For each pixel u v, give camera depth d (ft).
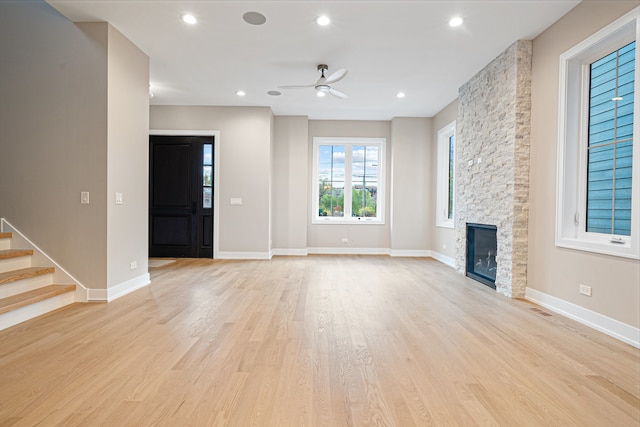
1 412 5.31
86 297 11.44
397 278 15.84
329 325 9.41
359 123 23.81
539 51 11.80
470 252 16.20
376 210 24.49
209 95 18.85
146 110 13.64
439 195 21.56
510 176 12.53
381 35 12.03
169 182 21.30
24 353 7.45
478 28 11.48
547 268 11.27
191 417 5.23
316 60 14.16
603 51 9.66
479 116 14.99
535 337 8.64
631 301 8.23
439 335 8.75
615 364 7.16
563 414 5.42
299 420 5.18
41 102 11.33
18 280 10.09
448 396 5.90
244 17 10.94
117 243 11.94
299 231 22.95
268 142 20.85
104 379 6.36
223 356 7.38
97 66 11.23
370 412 5.41
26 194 11.43
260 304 11.40
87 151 11.29
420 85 16.89
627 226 8.90
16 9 11.39
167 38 12.32
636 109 8.16
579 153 10.45
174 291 13.04
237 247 21.15
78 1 10.06
